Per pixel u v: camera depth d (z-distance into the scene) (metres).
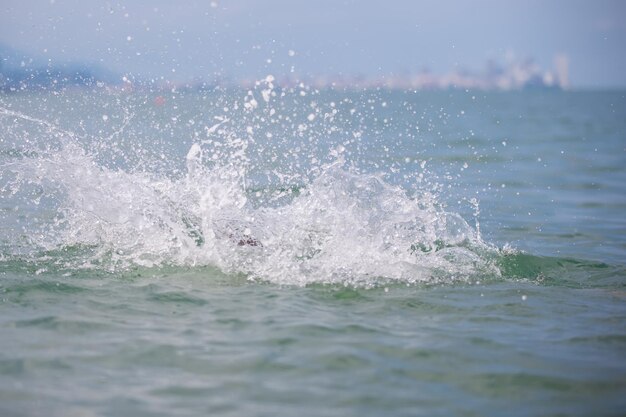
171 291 8.55
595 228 14.27
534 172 22.81
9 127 14.95
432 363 6.57
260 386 5.92
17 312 7.64
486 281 9.61
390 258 9.91
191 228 10.29
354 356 6.64
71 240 10.54
